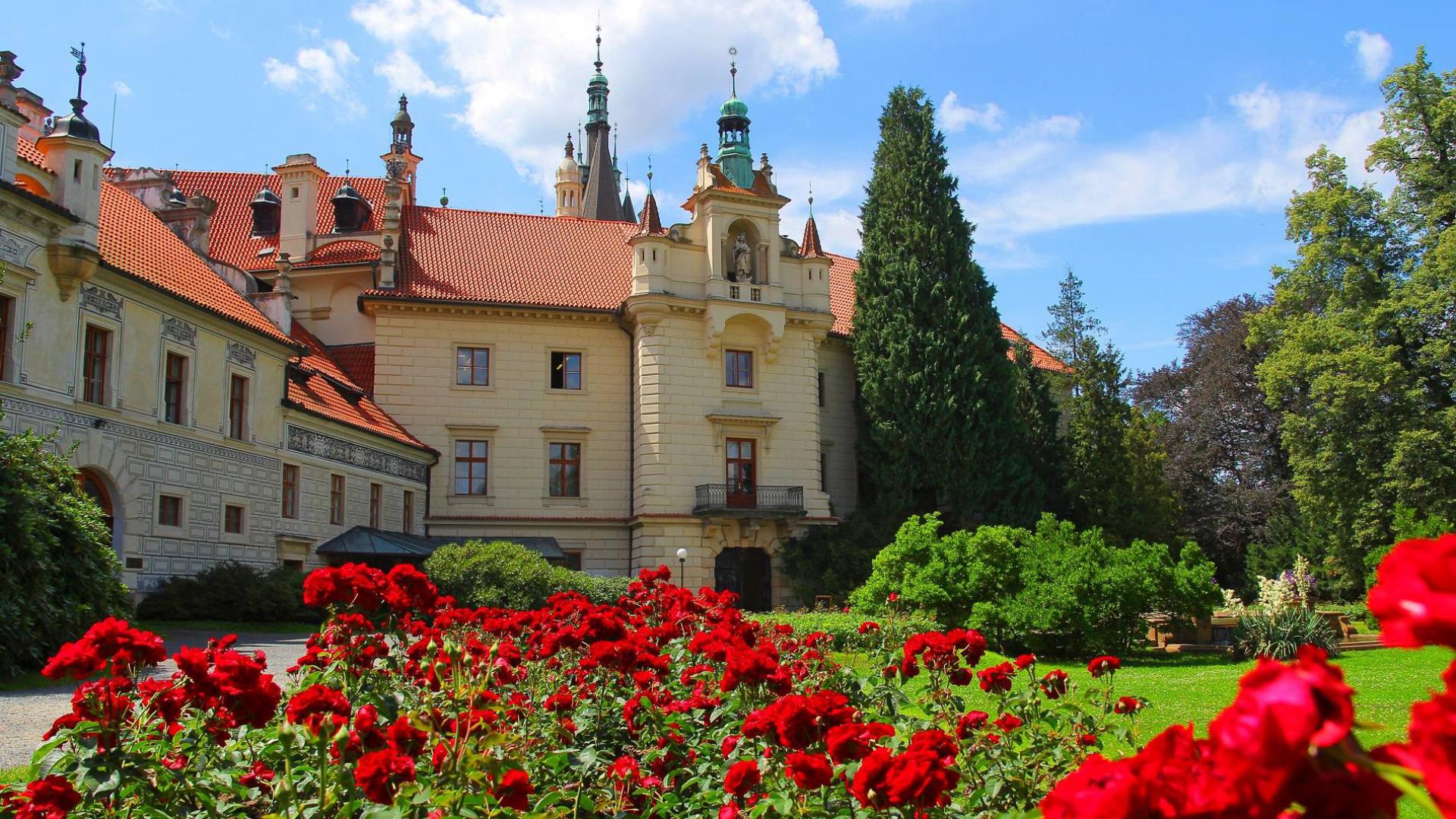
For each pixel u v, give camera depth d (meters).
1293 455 43.06
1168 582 26.81
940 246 48.66
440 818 5.43
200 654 6.03
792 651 12.05
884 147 51.19
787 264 48.81
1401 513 37.66
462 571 33.31
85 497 20.06
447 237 50.44
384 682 8.38
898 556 28.70
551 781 7.01
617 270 50.88
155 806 5.93
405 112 60.38
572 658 10.21
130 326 27.84
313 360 41.31
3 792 5.50
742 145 57.00
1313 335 41.22
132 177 41.03
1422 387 39.66
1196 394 58.91
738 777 5.66
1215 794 1.95
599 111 103.75
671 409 45.69
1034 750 7.31
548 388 46.91
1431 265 39.41
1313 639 25.89
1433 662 23.33
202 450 30.47
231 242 49.06
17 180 24.62
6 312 23.83
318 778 5.96
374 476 40.25
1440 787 1.86
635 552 45.69
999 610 26.58
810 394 48.19
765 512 45.12
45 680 16.84
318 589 8.13
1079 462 50.19
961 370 47.03
